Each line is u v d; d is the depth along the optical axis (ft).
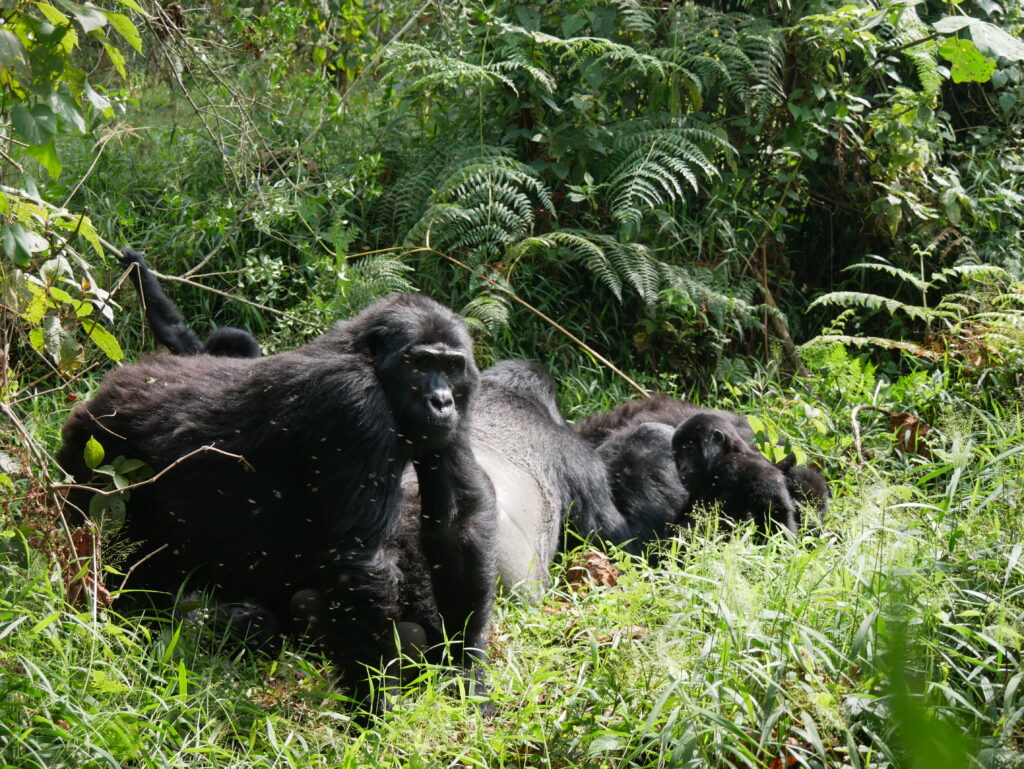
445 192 27.94
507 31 29.55
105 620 14.70
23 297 15.57
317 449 15.94
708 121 31.04
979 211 30.48
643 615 15.33
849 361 26.00
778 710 12.50
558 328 27.58
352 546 15.55
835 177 32.07
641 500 23.25
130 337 25.66
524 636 17.22
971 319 25.86
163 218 28.58
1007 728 12.01
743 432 24.29
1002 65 32.48
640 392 27.22
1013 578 14.74
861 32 29.55
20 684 12.62
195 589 17.52
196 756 13.05
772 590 15.35
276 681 16.07
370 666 15.12
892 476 21.35
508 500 20.35
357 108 33.60
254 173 29.37
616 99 31.19
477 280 27.20
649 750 12.89
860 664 13.51
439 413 16.26
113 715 12.62
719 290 28.81
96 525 15.80
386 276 26.16
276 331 26.99
